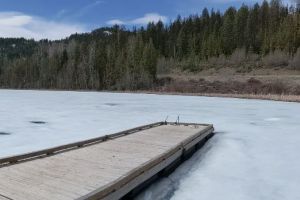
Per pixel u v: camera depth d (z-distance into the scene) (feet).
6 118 59.77
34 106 85.30
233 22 290.76
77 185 19.16
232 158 33.12
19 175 20.62
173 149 27.81
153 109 81.35
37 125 52.11
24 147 36.17
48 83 276.82
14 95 145.89
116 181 18.43
